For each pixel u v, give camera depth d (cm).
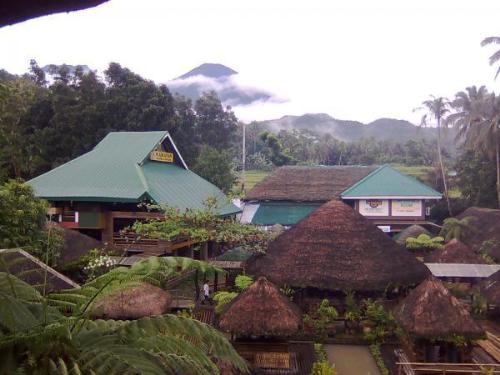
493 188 4266
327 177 4138
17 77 5053
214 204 2639
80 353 570
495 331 1884
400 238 3431
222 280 2634
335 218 2112
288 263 2005
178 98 5281
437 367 1379
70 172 2928
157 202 2645
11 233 1630
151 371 551
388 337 1759
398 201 3812
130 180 2789
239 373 1214
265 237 2292
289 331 1477
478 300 2067
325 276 1936
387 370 1507
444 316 1464
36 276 1118
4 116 3269
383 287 1916
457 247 2569
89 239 2275
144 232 2381
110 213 2734
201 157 4447
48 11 292
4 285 651
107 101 4150
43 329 552
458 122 4759
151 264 668
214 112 5541
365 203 3834
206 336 678
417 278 2008
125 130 4147
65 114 4038
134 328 649
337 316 1897
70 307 728
